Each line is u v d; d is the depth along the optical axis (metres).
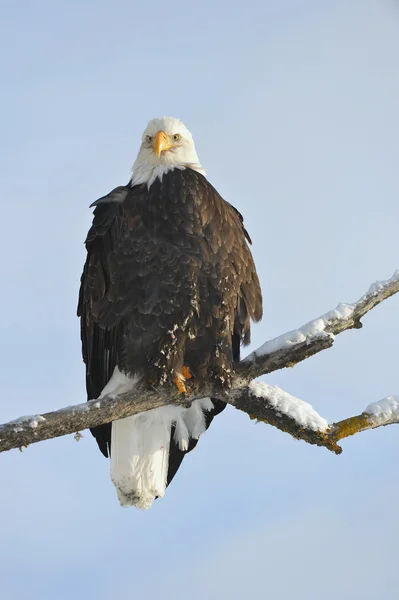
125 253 10.22
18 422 8.20
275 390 9.14
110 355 10.56
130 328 10.20
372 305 8.89
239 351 11.05
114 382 10.54
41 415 8.30
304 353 8.99
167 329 10.11
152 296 10.12
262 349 9.13
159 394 9.95
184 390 10.02
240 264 10.54
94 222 10.58
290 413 8.93
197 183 10.62
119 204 10.55
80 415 8.48
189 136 11.49
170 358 10.08
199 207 10.38
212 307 10.26
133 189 10.82
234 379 9.20
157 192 10.47
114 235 10.34
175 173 10.78
